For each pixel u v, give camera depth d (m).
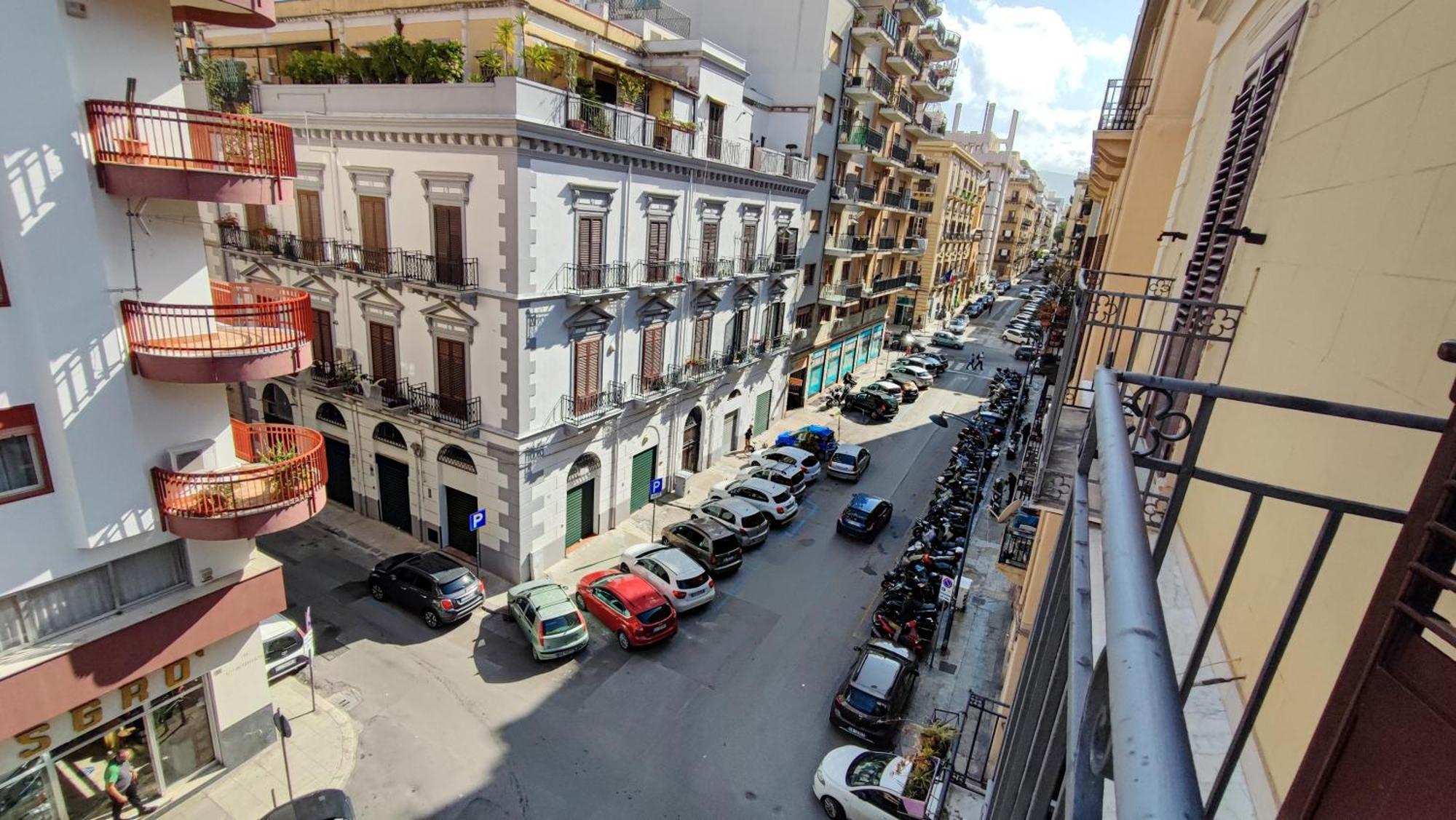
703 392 25.12
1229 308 5.06
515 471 17.20
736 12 29.08
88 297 8.77
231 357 9.43
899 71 36.59
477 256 16.14
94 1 8.36
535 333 16.61
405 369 18.39
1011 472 27.34
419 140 16.22
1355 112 3.50
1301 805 1.90
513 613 16.27
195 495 10.05
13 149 7.94
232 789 11.59
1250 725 2.08
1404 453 2.34
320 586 17.31
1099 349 12.22
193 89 17.47
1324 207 3.71
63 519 9.12
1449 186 2.41
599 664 15.42
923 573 18.88
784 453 26.53
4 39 7.71
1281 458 3.59
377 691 14.02
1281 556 3.27
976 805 10.40
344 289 18.88
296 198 19.09
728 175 22.92
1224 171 6.43
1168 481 6.04
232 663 11.61
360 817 11.36
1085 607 2.16
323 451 11.07
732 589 19.08
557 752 12.98
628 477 21.72
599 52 19.58
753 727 14.07
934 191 54.97
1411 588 1.58
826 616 18.12
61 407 8.70
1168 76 11.20
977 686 15.70
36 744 9.38
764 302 27.97
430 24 18.00
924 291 57.19
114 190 8.69
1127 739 0.97
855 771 12.13
